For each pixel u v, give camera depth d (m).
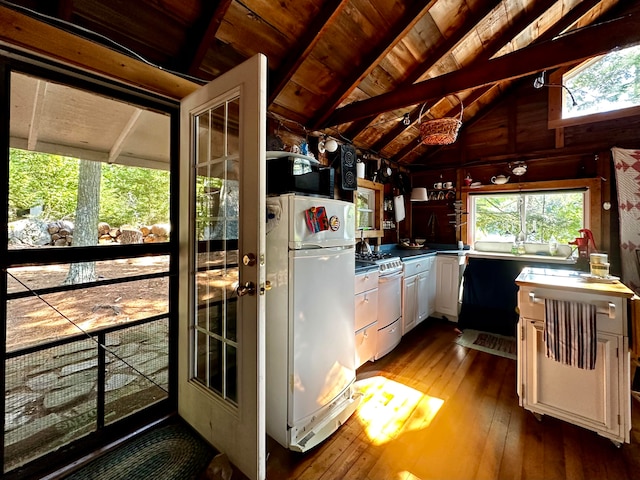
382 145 3.74
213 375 1.61
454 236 4.23
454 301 3.62
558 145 3.41
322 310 1.72
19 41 1.17
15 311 1.48
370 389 2.15
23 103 1.62
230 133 1.44
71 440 1.49
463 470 1.43
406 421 1.79
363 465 1.46
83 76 1.40
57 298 1.81
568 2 2.67
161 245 1.74
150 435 1.61
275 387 1.62
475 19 2.35
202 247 1.66
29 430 1.42
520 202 3.78
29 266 1.30
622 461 1.47
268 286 1.30
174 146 1.77
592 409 1.61
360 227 3.68
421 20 2.23
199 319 1.68
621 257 3.01
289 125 2.70
